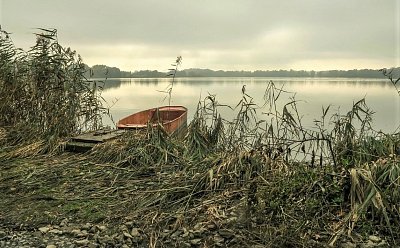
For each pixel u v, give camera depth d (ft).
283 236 17.15
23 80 36.94
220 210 20.16
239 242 17.25
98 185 24.64
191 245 17.31
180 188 22.26
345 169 21.42
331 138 25.85
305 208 19.02
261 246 16.89
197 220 19.52
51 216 20.35
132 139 30.12
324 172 21.74
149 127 30.53
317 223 18.34
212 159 25.85
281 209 19.10
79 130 37.04
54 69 36.47
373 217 18.70
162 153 28.14
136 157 28.12
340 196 20.22
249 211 19.48
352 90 211.82
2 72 37.06
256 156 23.93
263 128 28.73
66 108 35.45
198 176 23.39
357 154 24.09
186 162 26.94
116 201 22.25
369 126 26.99
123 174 26.22
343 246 16.75
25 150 31.68
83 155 30.60
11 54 38.01
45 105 35.53
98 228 18.85
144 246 17.42
